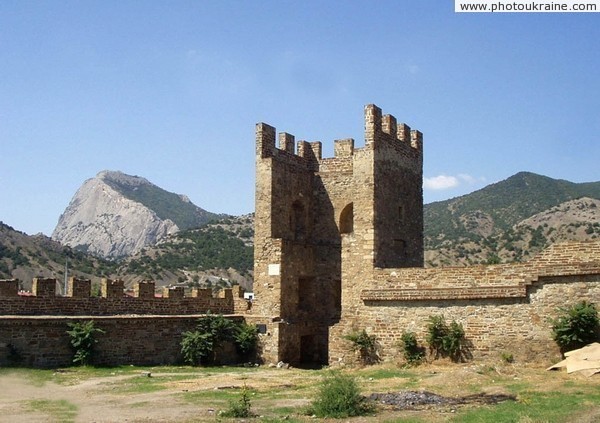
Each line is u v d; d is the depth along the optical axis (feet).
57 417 70.33
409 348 119.34
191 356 128.98
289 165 153.69
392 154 148.56
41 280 115.96
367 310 126.82
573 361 95.35
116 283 127.95
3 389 90.27
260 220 146.61
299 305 153.69
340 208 156.56
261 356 137.90
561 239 320.09
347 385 74.28
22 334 108.17
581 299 105.19
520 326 109.81
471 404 74.23
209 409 75.36
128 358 121.49
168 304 136.67
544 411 67.72
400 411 71.72
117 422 67.36
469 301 115.24
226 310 147.95
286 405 77.97
